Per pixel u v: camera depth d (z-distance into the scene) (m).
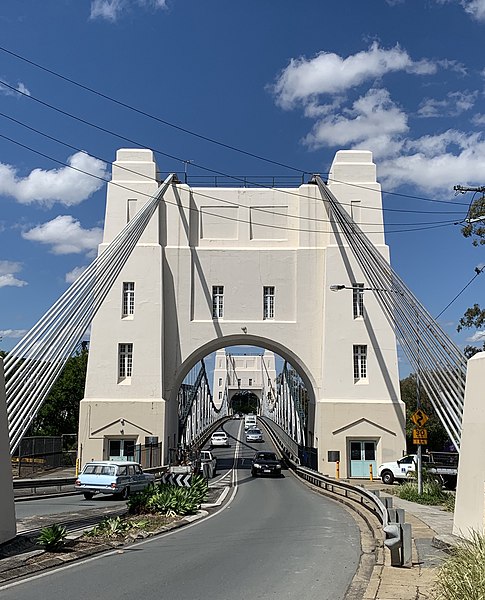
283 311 41.00
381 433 38.44
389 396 38.88
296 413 53.12
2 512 11.38
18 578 9.55
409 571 10.07
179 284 41.16
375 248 36.91
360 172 41.47
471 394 12.37
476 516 11.56
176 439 43.22
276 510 21.16
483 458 11.53
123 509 19.39
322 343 40.12
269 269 41.31
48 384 18.36
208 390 83.00
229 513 20.16
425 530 15.01
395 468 35.06
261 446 68.69
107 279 29.66
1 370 11.96
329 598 8.61
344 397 38.91
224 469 44.53
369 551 12.62
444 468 32.25
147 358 39.50
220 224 42.09
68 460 42.72
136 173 41.78
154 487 19.95
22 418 16.09
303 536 14.73
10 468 11.88
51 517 16.58
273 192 42.25
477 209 32.22
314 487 31.44
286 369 64.12
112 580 9.48
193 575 9.99
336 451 38.31
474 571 7.38
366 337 39.44
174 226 41.75
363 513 19.19
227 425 104.94
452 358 20.00
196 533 15.18
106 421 38.72
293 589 9.12
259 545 13.27
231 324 40.78
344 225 37.72
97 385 39.22
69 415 56.00
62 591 8.67
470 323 34.38
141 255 40.72
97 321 39.88
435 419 50.16
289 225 41.97
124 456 38.69
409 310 26.92
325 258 40.53
